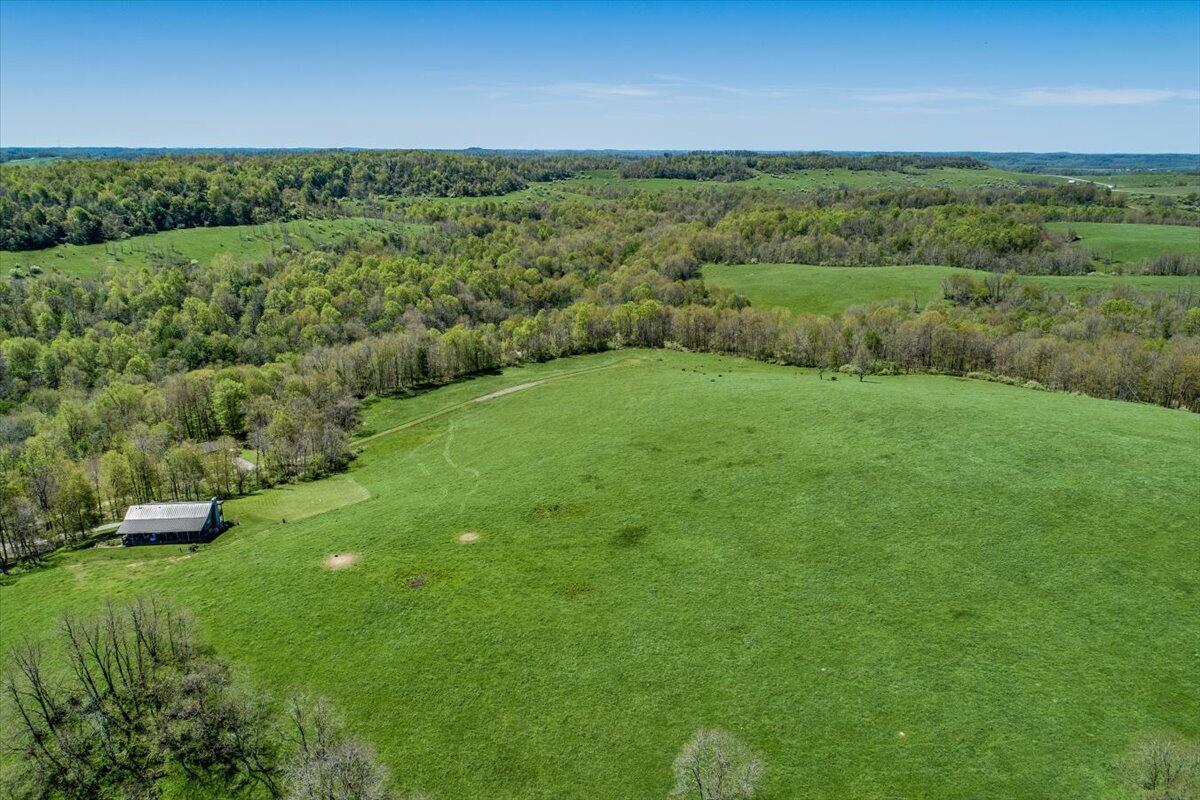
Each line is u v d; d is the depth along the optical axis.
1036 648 52.25
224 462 102.62
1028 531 65.12
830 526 70.00
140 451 99.12
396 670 55.78
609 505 79.00
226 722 51.44
